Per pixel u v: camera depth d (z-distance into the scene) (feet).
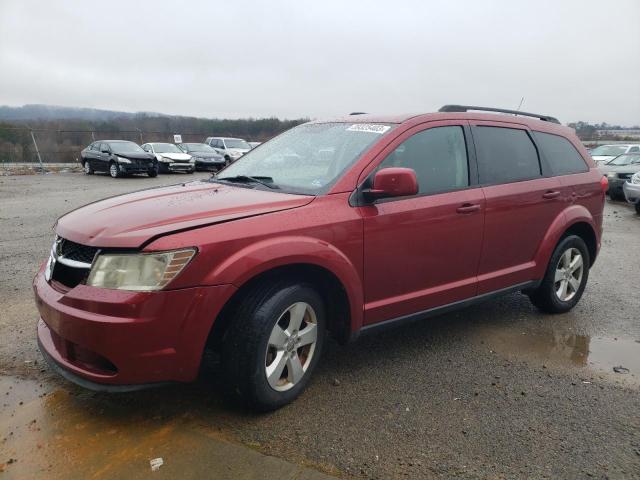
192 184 13.20
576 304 17.63
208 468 8.62
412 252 12.03
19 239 26.63
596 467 8.89
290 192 11.30
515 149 14.89
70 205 41.39
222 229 9.39
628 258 25.03
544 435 9.80
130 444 9.23
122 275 8.85
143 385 9.05
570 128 17.63
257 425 9.91
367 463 8.86
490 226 13.64
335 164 11.93
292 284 10.26
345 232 10.78
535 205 14.83
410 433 9.77
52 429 9.64
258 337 9.70
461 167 13.34
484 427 10.03
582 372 12.52
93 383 9.14
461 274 13.34
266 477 8.43
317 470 8.64
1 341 13.43
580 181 16.46
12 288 17.89
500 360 13.11
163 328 8.86
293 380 10.61
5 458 8.80
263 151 14.47
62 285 9.79
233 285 9.29
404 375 12.15
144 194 11.96
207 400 10.75
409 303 12.28
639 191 40.32
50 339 10.41
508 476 8.61
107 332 8.67
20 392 10.96
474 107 14.57
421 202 12.13
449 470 8.73
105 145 75.92
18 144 91.30
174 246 8.88
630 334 15.10
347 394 11.18
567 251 16.24
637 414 10.62
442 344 14.06
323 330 11.10
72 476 8.38
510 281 14.62
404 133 12.32
